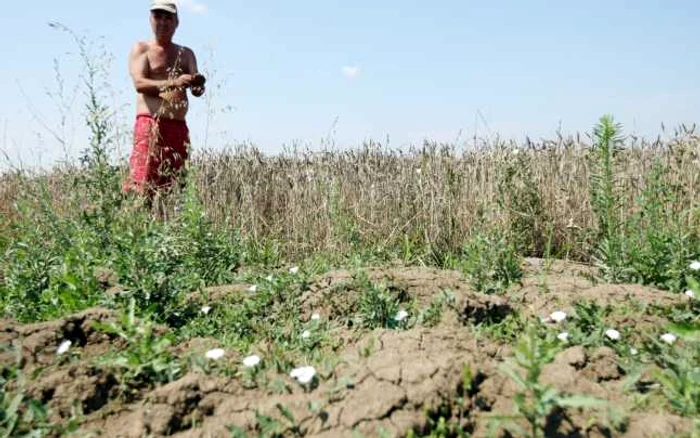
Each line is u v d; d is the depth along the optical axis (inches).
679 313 130.8
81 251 171.2
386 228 238.5
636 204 196.5
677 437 81.8
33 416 95.4
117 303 149.8
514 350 110.0
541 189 229.1
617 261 164.7
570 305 139.0
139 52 252.4
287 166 286.2
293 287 156.9
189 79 238.8
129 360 108.0
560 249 224.7
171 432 92.9
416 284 155.0
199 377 100.9
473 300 133.7
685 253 159.5
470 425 86.0
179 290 158.1
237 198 279.4
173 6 253.4
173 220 194.7
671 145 208.1
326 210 243.4
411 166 253.3
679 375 99.8
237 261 214.2
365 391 90.1
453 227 225.0
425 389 88.7
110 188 169.6
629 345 116.2
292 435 86.1
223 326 146.0
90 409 100.4
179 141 251.4
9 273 168.9
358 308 144.0
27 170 210.4
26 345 116.7
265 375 106.3
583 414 87.9
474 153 241.9
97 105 167.2
